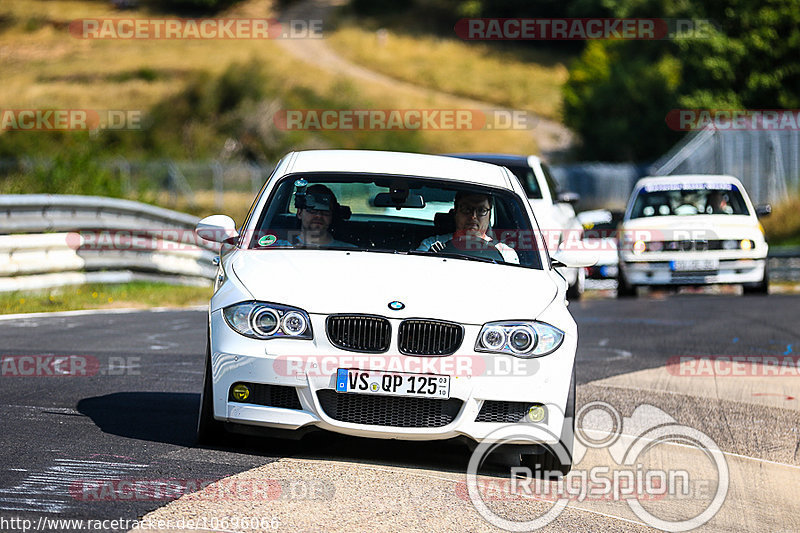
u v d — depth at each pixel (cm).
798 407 3055
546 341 2138
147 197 8362
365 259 2270
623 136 18812
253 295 2127
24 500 1742
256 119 18950
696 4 15750
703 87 15438
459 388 2067
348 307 2083
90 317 4438
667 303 5759
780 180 12262
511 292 2212
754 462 2430
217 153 18325
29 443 2134
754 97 15250
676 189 6444
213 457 2097
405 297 2111
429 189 2498
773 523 1998
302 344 2072
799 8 15200
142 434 2267
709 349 4081
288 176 2522
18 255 4947
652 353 3959
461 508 1886
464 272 2261
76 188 7600
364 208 2458
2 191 7075
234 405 2091
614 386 3247
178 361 3347
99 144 11675
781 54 15212
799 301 5812
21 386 2778
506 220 2492
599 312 5291
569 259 2592
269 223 2402
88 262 5431
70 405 2552
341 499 1870
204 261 6900
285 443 2255
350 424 2062
